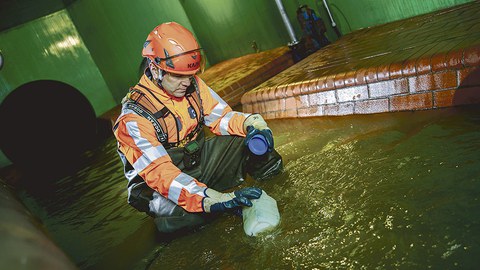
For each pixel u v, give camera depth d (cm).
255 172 287
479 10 353
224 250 214
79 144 884
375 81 317
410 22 439
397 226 173
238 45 791
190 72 219
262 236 210
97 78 996
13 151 880
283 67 603
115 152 631
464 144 214
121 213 354
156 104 235
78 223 370
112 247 287
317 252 179
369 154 254
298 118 396
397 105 305
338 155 274
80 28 961
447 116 261
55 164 745
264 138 243
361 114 333
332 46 511
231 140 275
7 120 901
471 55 256
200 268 206
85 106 1014
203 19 829
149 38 227
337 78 347
